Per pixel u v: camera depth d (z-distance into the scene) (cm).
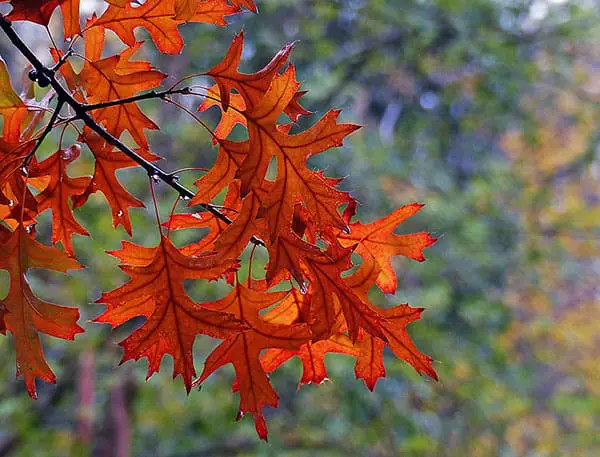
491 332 723
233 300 132
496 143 975
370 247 150
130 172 562
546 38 721
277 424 621
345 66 677
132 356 118
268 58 617
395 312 140
